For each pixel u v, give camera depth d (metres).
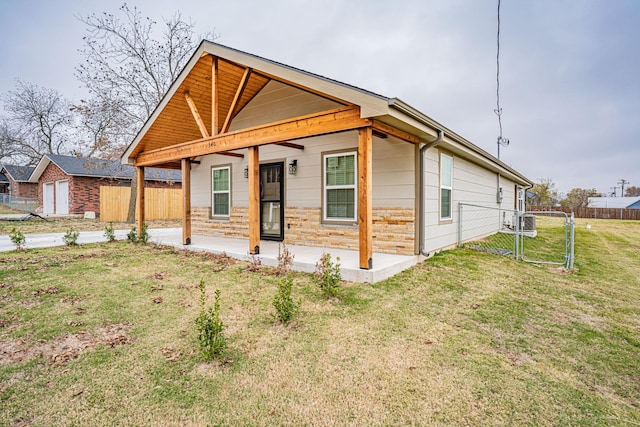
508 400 2.21
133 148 8.49
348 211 6.62
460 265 5.82
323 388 2.34
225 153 8.12
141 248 7.72
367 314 3.62
